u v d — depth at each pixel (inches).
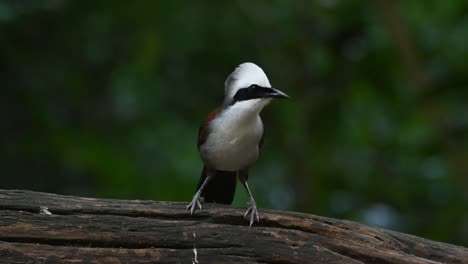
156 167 536.7
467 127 572.1
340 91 589.3
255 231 323.9
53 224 313.7
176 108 554.6
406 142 597.9
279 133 594.9
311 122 581.9
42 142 541.0
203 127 373.4
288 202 599.5
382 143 600.1
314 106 582.9
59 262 305.3
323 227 329.4
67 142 533.3
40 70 534.9
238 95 358.6
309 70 584.1
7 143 538.9
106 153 531.5
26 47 534.9
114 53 554.9
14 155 540.7
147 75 542.0
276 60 577.9
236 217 332.2
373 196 598.2
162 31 537.6
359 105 593.9
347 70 591.5
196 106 556.1
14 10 517.3
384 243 330.6
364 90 592.1
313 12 575.8
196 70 555.5
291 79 581.9
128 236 315.9
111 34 548.1
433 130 570.9
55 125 536.4
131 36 547.8
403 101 592.1
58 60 543.5
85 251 308.7
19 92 531.8
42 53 539.5
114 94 547.8
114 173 528.4
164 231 319.6
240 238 320.8
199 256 315.6
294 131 578.9
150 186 526.6
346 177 596.4
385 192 595.5
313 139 580.7
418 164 595.2
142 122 550.6
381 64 585.3
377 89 592.1
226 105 366.6
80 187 551.5
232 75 364.8
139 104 544.4
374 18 588.4
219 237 320.5
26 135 539.8
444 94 586.2
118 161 530.3
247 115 357.4
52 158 547.5
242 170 386.6
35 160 545.0
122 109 547.8
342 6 586.9
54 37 541.6
